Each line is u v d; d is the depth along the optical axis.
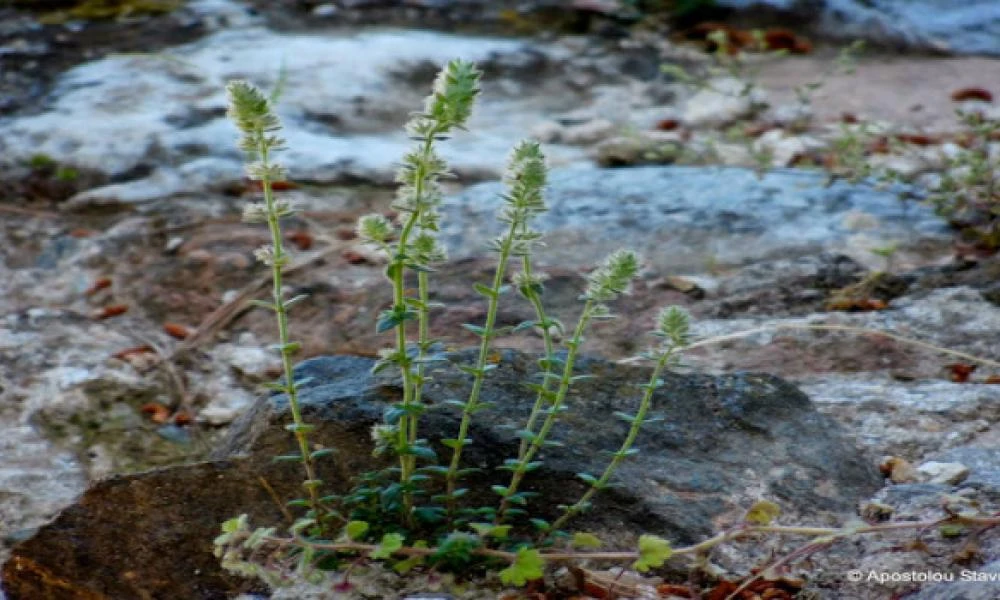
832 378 4.58
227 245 5.82
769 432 3.84
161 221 6.04
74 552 3.29
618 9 8.31
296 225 5.98
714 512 3.53
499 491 3.27
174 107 6.85
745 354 4.80
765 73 7.82
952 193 5.84
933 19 8.44
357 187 6.34
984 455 3.88
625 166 6.62
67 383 4.89
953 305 5.02
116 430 4.67
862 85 7.67
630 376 3.97
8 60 7.26
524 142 3.14
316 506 3.29
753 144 6.78
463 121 3.04
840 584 3.30
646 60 7.85
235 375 5.01
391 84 7.22
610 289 3.19
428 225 3.15
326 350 5.05
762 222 5.74
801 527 3.37
